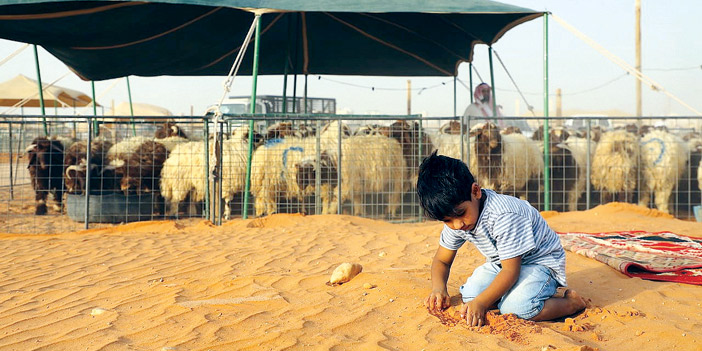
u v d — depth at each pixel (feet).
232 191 38.27
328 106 78.18
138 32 45.83
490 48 52.08
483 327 11.98
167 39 49.19
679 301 14.38
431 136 41.55
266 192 38.29
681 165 40.81
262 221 33.40
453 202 11.45
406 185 39.68
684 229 28.50
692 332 11.90
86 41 46.03
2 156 48.57
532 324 12.05
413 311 13.34
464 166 11.73
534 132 42.45
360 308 13.85
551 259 12.89
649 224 29.96
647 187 40.42
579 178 40.55
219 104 33.94
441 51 57.31
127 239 28.27
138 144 40.34
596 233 25.11
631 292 15.20
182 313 13.94
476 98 54.19
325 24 55.06
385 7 38.17
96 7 39.42
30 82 88.89
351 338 11.87
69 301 16.02
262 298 15.01
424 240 25.61
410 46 57.47
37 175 40.73
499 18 44.80
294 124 40.42
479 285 12.97
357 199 38.58
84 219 37.91
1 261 23.08
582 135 42.50
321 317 13.29
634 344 11.28
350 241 26.00
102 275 19.71
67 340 12.37
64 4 37.78
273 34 56.85
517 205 12.37
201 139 46.52
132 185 39.22
